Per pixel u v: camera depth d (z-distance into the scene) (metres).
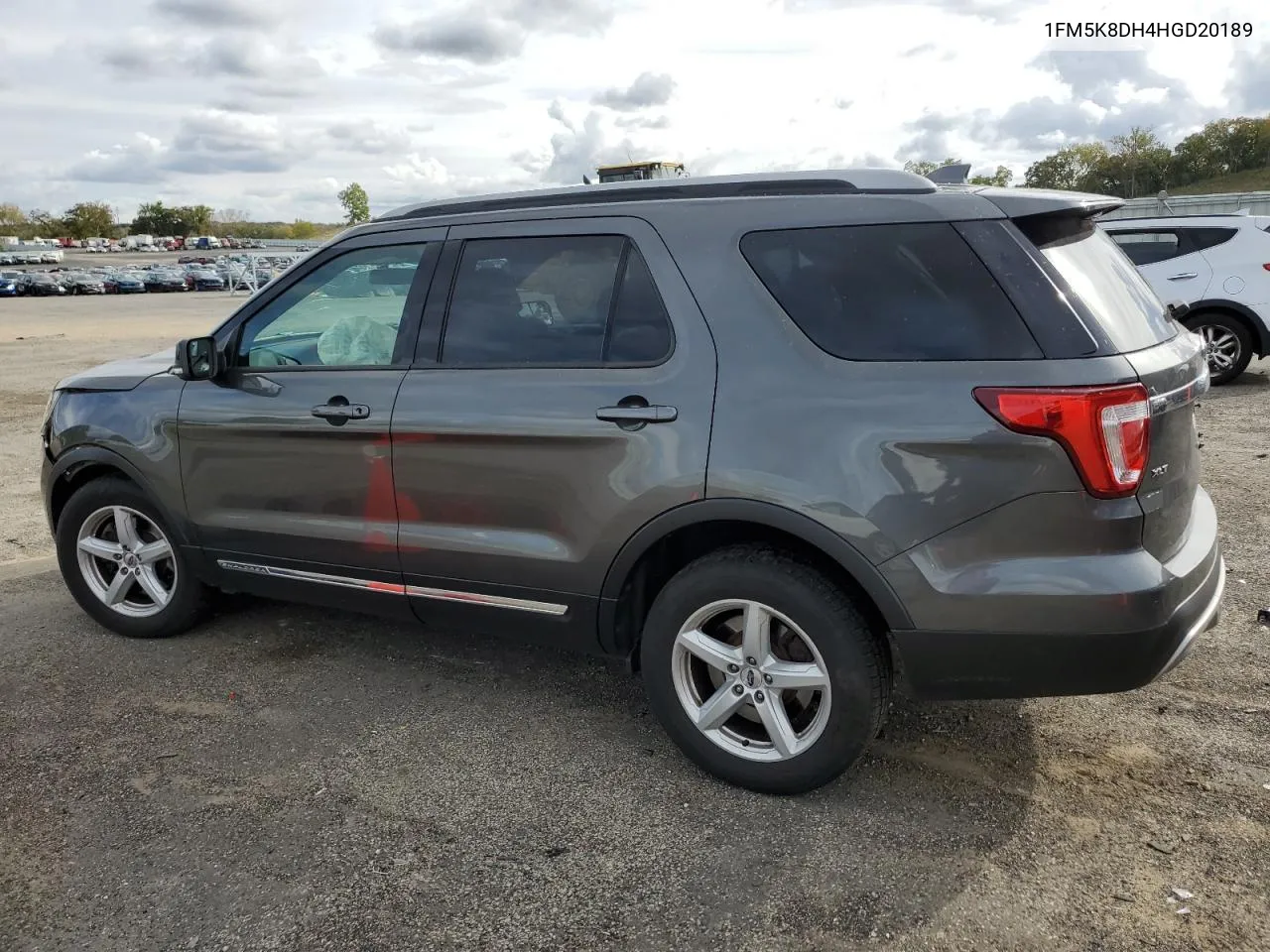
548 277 3.28
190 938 2.48
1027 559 2.60
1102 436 2.51
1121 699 3.60
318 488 3.71
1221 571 3.01
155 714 3.70
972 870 2.67
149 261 108.19
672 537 3.19
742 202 3.02
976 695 2.76
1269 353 9.58
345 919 2.54
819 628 2.84
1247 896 2.53
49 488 4.46
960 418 2.60
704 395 2.92
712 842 2.83
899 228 2.79
